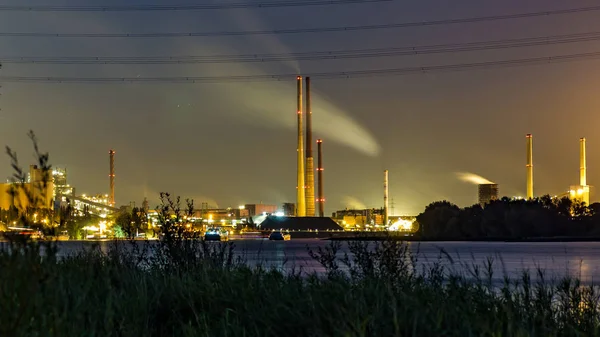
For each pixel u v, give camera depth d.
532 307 14.04
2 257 10.36
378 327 11.52
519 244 126.38
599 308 15.38
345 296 13.16
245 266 19.72
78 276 14.16
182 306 14.88
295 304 13.33
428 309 12.33
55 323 9.94
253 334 12.58
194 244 21.56
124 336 12.02
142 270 19.27
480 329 11.53
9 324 9.05
